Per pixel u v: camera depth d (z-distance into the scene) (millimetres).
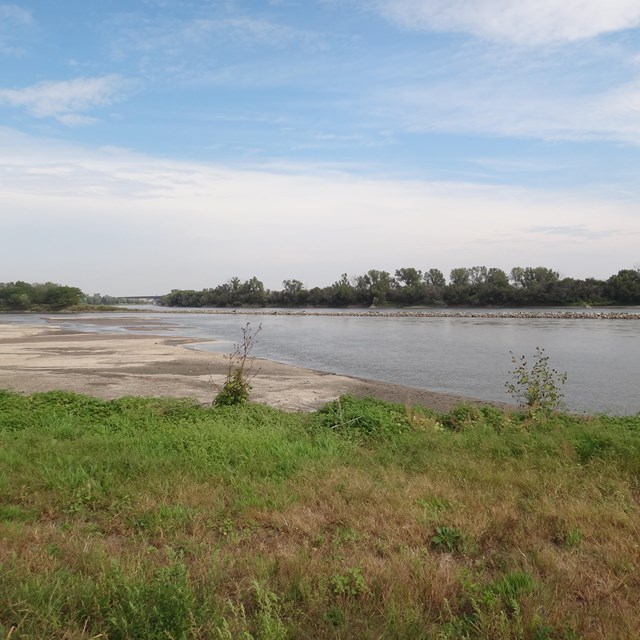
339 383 18844
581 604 3857
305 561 4297
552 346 32344
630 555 4543
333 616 3588
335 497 5910
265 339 41688
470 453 7973
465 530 5066
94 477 6465
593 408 15039
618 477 6543
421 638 3352
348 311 116312
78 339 39625
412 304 131125
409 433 9531
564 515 5379
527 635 3445
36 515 5406
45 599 3650
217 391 16672
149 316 102750
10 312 133750
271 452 7676
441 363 25594
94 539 4742
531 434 8781
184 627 3348
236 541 4793
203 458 7277
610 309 95125
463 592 3932
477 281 133500
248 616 3627
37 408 11406
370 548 4805
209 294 172500
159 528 5008
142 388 17188
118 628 3361
